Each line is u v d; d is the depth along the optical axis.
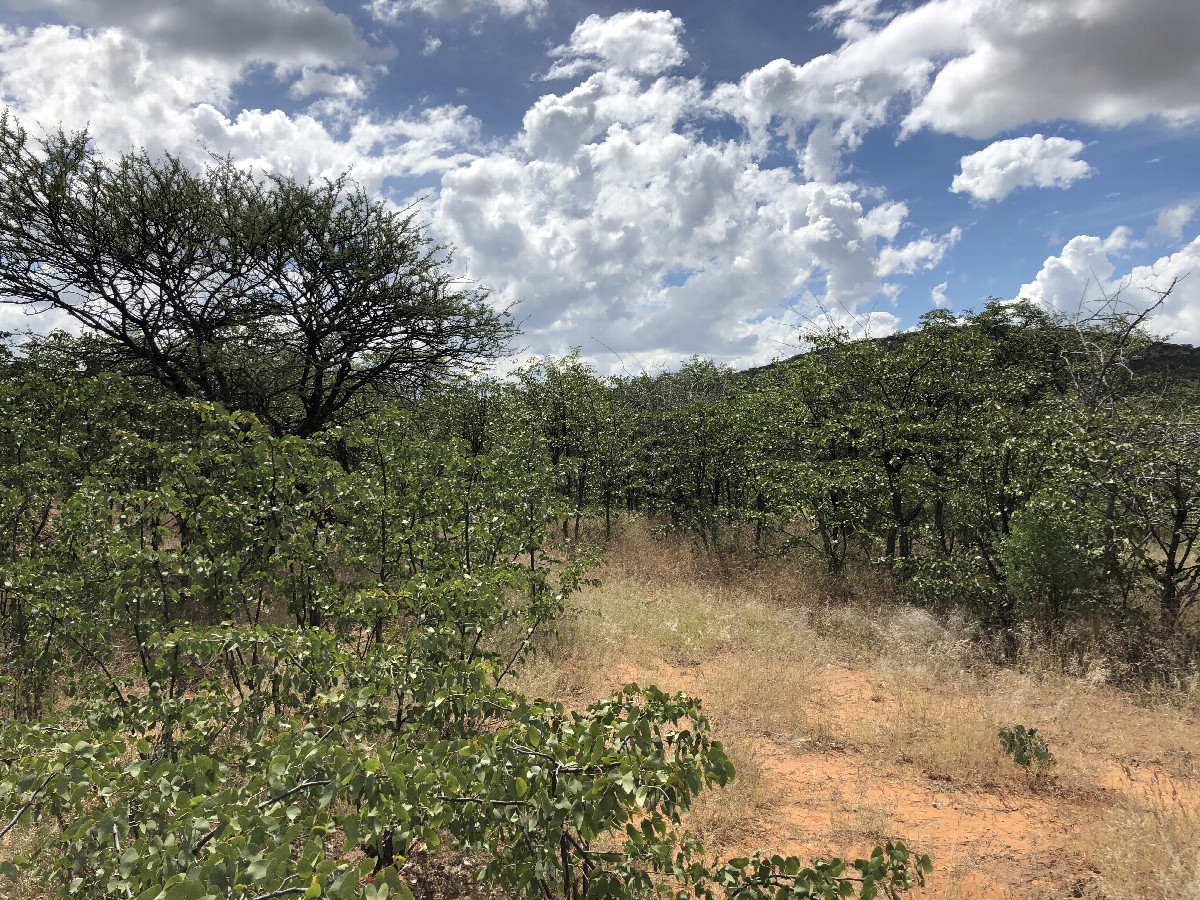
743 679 6.53
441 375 12.43
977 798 4.61
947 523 10.25
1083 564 7.10
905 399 10.74
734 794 4.45
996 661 7.25
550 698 6.00
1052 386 12.21
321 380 11.11
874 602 9.41
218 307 10.48
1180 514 7.09
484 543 5.80
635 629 8.15
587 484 14.53
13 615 5.29
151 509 4.32
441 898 3.39
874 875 2.37
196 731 3.04
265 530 4.40
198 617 6.51
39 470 6.23
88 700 3.82
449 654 4.31
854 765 5.08
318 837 1.85
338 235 10.66
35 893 3.10
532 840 2.50
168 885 1.70
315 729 2.82
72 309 9.63
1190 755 5.18
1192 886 3.32
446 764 2.44
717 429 12.93
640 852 2.51
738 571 11.13
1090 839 3.95
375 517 5.33
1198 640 6.96
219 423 4.59
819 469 10.73
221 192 10.38
